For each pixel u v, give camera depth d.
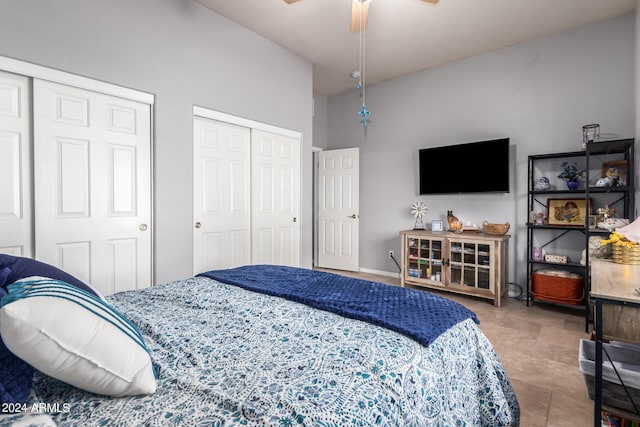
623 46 3.07
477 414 1.22
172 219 2.79
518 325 2.89
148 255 2.68
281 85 3.74
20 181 2.09
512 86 3.69
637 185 2.81
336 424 0.71
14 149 2.07
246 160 3.47
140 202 2.63
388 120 4.75
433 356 1.06
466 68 4.01
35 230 2.14
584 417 1.66
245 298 1.52
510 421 1.26
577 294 3.08
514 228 3.71
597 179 3.19
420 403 0.93
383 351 1.00
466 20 3.13
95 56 2.33
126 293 1.63
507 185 3.60
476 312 3.23
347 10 3.00
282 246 3.85
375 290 1.62
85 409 0.74
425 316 1.27
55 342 0.68
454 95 4.11
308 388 0.81
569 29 3.32
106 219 2.45
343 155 5.16
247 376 0.86
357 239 5.06
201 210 3.07
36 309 0.67
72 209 2.29
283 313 1.32
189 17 2.87
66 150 2.26
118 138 2.51
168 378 0.86
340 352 0.99
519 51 3.63
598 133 3.17
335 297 1.49
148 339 1.10
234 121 3.27
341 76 4.58
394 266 4.74
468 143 3.90
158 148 2.69
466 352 1.24
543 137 3.51
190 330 1.16
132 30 2.52
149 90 2.62
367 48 3.75
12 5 1.99
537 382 1.98
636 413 1.34
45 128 2.17
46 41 2.11
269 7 2.97
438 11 2.98
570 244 3.36
